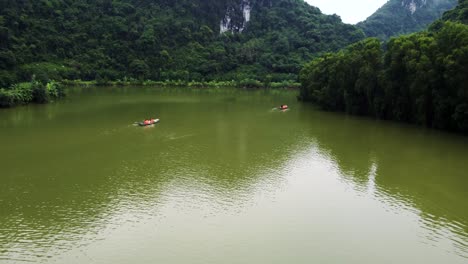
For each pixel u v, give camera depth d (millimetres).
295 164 61969
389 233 41000
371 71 99062
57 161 61875
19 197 48344
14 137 75688
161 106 120812
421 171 58094
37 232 40250
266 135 81438
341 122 96062
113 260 35719
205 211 45438
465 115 75188
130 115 102250
